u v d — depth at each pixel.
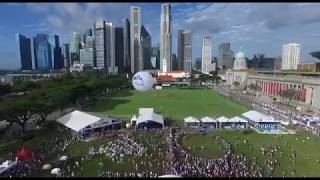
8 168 61.06
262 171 62.69
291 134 94.06
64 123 98.44
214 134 94.06
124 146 78.81
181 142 85.31
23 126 96.12
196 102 176.25
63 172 60.94
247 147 80.75
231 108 151.75
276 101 183.50
